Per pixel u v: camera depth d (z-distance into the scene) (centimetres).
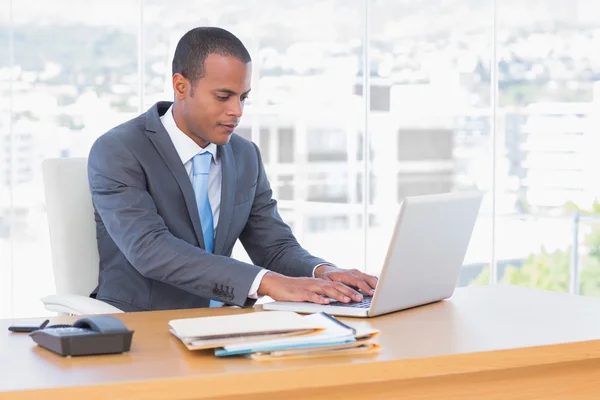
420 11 428
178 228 234
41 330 158
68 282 243
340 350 154
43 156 391
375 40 429
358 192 449
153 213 226
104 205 228
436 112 434
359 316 191
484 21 416
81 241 245
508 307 206
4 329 176
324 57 434
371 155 436
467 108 428
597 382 172
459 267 214
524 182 421
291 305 197
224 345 150
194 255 212
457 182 436
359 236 448
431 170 533
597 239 422
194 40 229
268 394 143
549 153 422
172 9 400
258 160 261
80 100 394
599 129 423
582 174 425
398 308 198
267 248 256
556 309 203
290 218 452
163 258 213
